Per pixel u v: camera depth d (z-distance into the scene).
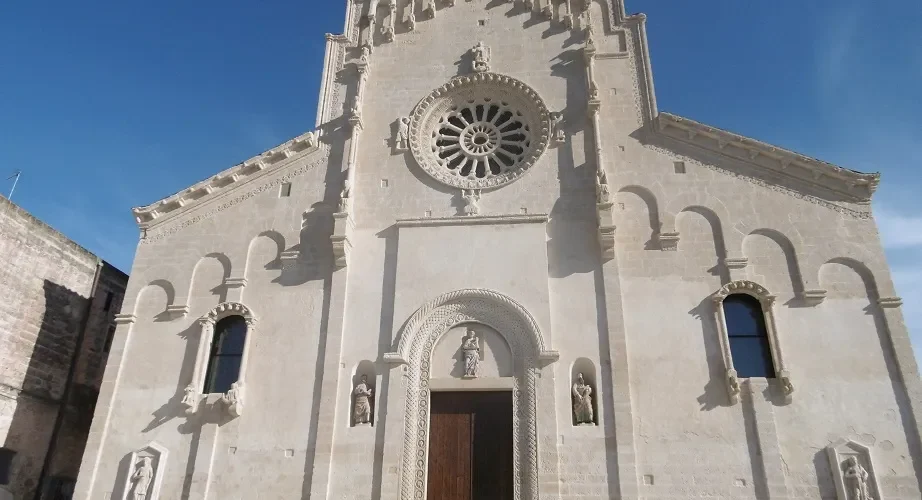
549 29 29.89
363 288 25.64
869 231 24.17
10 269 28.81
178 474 23.30
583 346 23.59
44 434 29.70
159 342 25.62
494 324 24.34
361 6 32.19
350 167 27.64
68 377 31.41
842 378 22.20
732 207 25.28
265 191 28.06
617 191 26.17
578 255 25.09
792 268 24.11
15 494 27.94
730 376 22.33
